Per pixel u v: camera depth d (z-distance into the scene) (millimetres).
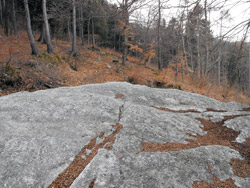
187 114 4777
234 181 2436
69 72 11977
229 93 10180
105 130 3475
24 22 23156
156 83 12828
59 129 3416
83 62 15508
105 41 31578
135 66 18922
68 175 2432
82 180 2262
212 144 3432
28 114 3836
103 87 6074
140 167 2525
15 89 7590
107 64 16844
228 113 5039
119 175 2363
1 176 2311
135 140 3199
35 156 2664
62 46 18406
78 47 19281
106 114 4016
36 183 2277
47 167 2514
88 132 3359
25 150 2754
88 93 5133
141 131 3500
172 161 2672
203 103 5828
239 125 4246
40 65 10477
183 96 6117
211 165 2672
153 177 2348
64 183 2311
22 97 4625
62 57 14125
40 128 3414
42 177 2365
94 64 15812
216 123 4422
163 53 20906
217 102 6137
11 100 4426
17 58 10156
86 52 18203
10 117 3688
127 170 2459
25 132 3236
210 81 12977
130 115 4035
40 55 11883
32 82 8484
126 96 5480
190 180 2361
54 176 2398
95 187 2162
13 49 11133
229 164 2756
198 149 3031
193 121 4328
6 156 2609
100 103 4473
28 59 10445
